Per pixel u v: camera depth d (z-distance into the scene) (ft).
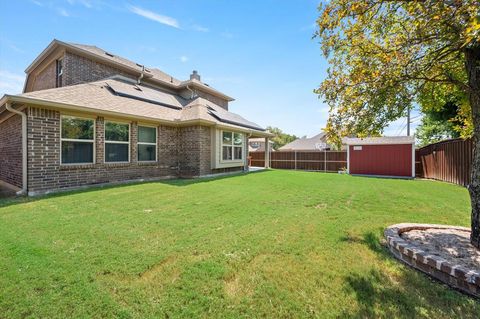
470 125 14.67
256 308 6.99
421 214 16.85
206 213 16.33
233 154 44.80
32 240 11.35
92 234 12.23
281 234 12.55
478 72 10.08
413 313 6.84
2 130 30.53
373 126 12.79
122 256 9.87
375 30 11.03
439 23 8.45
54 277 8.28
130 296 7.41
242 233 12.62
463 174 31.96
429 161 44.09
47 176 23.25
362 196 23.39
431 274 8.77
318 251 10.61
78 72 38.91
